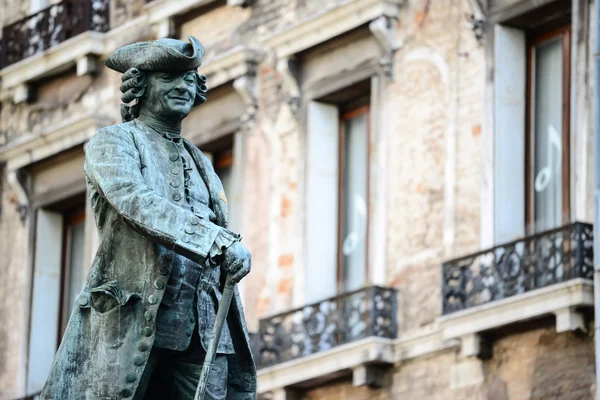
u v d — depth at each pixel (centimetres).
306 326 2239
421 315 2156
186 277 745
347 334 2198
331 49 2331
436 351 2122
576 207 1992
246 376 765
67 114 2669
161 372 754
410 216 2200
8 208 2744
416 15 2233
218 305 754
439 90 2189
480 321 2038
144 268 740
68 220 2711
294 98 2361
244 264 732
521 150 2091
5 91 2745
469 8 2150
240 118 2425
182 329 744
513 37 2114
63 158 2678
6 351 2695
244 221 2405
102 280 743
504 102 2106
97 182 743
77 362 739
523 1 2089
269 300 2348
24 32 2730
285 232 2352
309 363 2214
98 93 2638
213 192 774
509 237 2075
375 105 2259
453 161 2158
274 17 2405
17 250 2716
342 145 2334
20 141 2698
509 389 2031
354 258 2280
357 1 2259
